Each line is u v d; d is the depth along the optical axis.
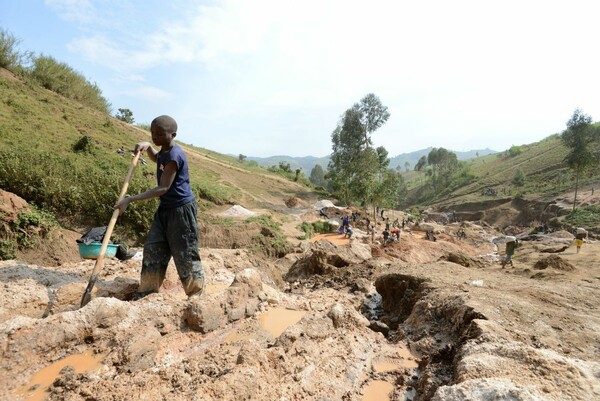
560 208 59.06
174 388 3.19
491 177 102.62
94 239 7.30
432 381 3.92
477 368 3.50
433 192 117.94
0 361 3.27
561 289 8.05
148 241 5.00
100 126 35.06
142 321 4.19
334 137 64.00
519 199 74.75
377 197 48.12
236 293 5.13
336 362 4.42
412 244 29.72
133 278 5.83
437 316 6.25
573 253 21.91
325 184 152.25
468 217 76.19
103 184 20.64
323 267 12.96
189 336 4.32
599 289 8.34
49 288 5.07
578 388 3.06
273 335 4.80
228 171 51.09
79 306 4.85
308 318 5.12
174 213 4.87
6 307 4.38
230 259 8.95
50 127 28.39
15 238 13.71
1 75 33.62
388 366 4.77
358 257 15.81
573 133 56.16
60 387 3.15
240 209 29.69
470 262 20.42
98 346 3.77
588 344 5.04
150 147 5.43
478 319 5.15
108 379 3.30
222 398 2.94
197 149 64.19
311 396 3.64
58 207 18.81
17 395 3.11
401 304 8.35
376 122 61.62
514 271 16.86
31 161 20.11
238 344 4.23
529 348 3.77
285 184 57.47
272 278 9.89
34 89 35.06
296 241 26.52
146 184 21.62
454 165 126.62
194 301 4.58
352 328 5.50
